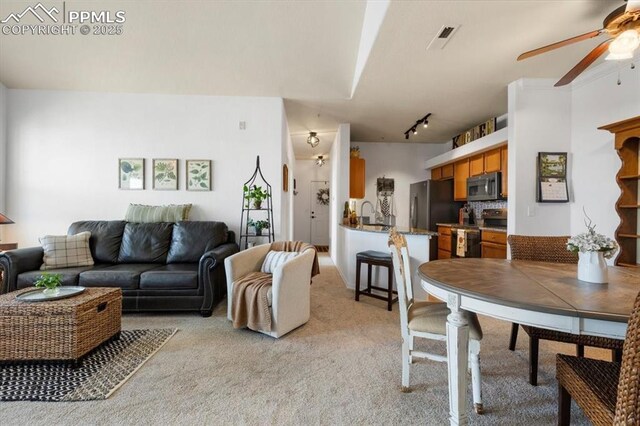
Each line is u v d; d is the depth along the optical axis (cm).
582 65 200
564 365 122
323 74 353
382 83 333
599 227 296
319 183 859
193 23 290
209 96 391
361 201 624
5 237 366
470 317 159
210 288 280
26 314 187
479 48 259
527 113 323
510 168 332
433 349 217
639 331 74
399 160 630
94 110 378
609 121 285
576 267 172
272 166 396
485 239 411
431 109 418
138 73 352
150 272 278
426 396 163
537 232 325
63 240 302
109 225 339
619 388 80
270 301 235
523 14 213
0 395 159
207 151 391
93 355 204
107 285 272
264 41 309
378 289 333
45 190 372
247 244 383
